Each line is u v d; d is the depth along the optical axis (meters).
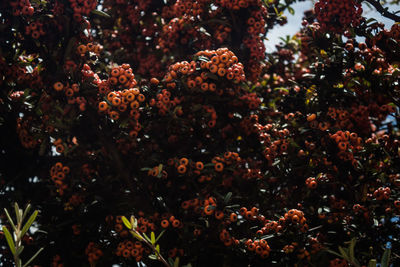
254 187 3.78
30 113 3.79
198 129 3.83
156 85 3.70
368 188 3.87
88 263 3.55
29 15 3.61
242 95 3.98
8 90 3.85
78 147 3.52
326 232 3.57
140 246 3.30
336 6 4.19
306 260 3.22
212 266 3.29
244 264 3.22
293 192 3.90
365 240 3.68
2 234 3.77
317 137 3.89
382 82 4.01
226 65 3.55
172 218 3.32
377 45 4.15
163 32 4.53
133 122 3.42
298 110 4.37
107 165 3.58
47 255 3.58
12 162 3.80
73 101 3.41
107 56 4.70
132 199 3.50
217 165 3.53
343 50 4.18
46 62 3.66
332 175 3.78
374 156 3.79
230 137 3.98
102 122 3.52
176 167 3.47
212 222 3.29
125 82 3.46
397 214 3.64
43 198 3.89
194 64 3.60
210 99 3.68
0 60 3.70
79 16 3.60
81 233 3.57
